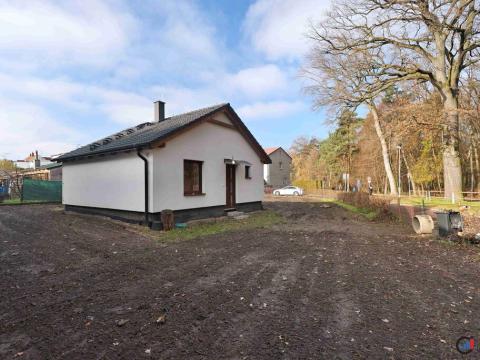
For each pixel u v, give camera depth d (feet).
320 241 25.72
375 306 11.94
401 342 9.22
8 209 48.67
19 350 8.75
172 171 33.99
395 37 55.72
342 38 59.11
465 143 71.36
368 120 108.17
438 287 14.20
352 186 122.31
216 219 39.24
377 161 107.04
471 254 20.89
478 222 32.76
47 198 65.51
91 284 14.51
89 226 32.04
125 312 11.34
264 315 11.12
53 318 10.83
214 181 40.55
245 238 26.86
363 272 16.65
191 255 20.44
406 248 22.94
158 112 47.62
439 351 8.73
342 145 130.11
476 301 12.48
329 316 11.03
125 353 8.59
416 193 93.81
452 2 46.34
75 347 8.91
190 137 36.60
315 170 163.84
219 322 10.55
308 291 13.65
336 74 66.03
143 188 32.68
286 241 25.58
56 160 46.09
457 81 56.13
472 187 78.79
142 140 32.53
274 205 68.23
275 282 14.90
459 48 53.52
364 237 27.81
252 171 49.96
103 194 38.60
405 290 13.78
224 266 17.79
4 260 18.74
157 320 10.61
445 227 26.43
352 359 8.30
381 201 47.78
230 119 43.55
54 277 15.55
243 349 8.81
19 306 11.88
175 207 34.37
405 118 57.52
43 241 24.23
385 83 59.41
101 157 38.93
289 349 8.80
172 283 14.69
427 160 87.40
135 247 22.86
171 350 8.76
